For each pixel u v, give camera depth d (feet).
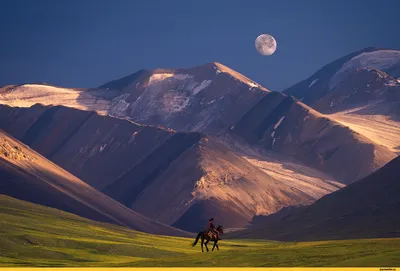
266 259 306.35
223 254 338.13
